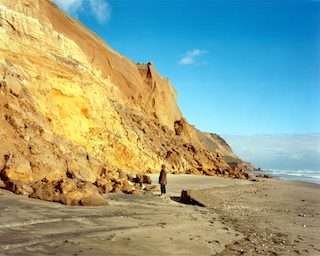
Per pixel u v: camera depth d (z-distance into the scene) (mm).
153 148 27812
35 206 5832
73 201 6836
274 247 4824
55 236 3922
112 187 11320
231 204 10570
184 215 7383
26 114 10531
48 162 9117
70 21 31766
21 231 3941
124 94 37250
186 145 39688
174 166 27359
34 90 14484
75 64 22609
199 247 4391
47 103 15758
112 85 34438
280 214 8648
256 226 6648
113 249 3678
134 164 22062
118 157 21266
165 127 40719
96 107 21719
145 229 5113
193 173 28734
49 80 17594
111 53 37031
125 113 31062
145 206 8320
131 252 3654
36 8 21594
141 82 42594
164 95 46625
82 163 11344
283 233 6004
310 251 4680
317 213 9078
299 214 8711
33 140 9359
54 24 26047
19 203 5855
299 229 6480
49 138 10461
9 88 10547
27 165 7938
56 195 6945
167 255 3752
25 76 14969
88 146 19031
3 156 7762
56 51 21672
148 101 42719
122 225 5195
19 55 16062
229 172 34188
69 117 18453
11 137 8609
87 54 31188
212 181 21688
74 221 5016
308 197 14047
